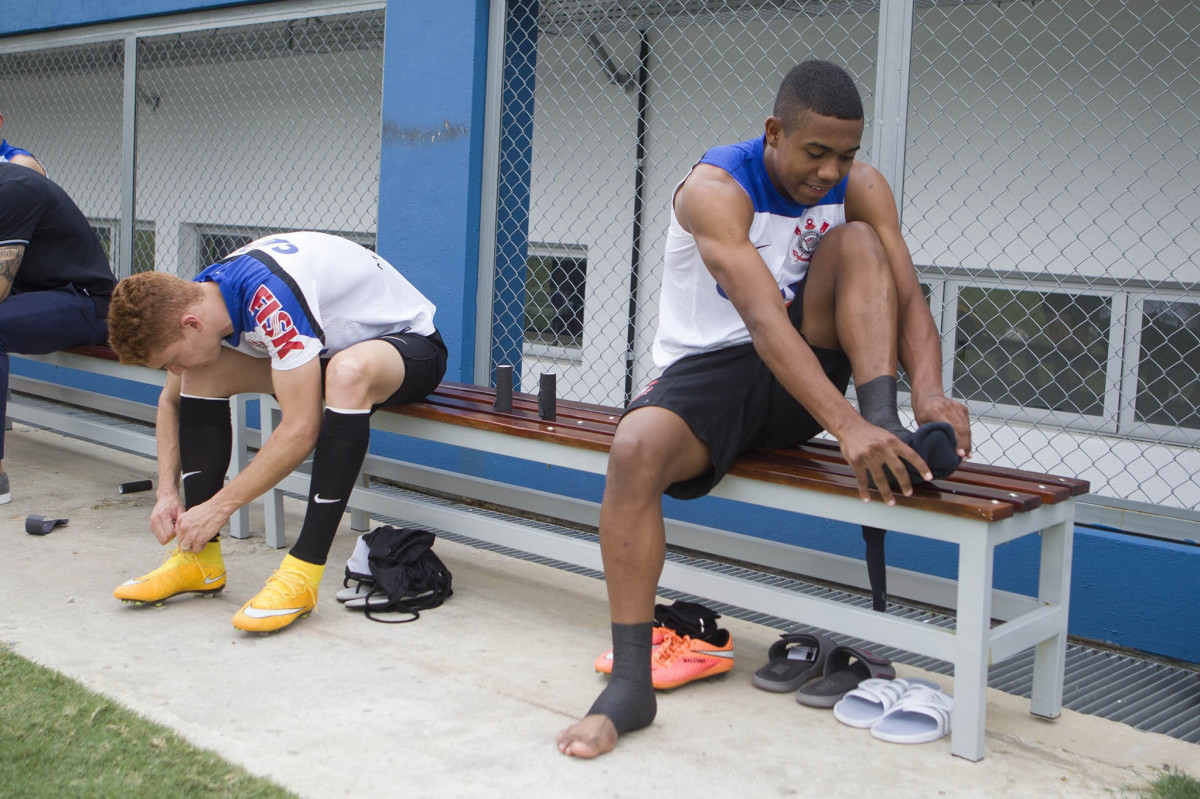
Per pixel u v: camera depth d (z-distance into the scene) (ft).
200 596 9.46
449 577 9.68
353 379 8.60
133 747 6.32
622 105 17.12
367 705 7.22
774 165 7.22
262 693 7.36
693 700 7.56
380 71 18.04
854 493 6.89
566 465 8.46
